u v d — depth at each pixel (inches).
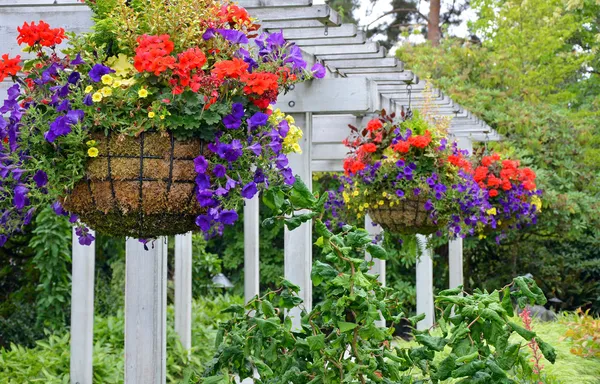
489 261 391.5
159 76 81.9
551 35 469.4
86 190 84.0
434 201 171.2
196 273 326.0
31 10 122.3
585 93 524.4
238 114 83.0
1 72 84.6
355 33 139.7
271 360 77.6
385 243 205.3
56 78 85.0
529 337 73.3
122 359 227.0
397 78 181.3
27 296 293.9
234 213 81.8
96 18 93.6
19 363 204.5
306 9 126.6
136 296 131.0
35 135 82.4
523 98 398.6
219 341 82.4
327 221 217.6
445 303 77.9
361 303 73.8
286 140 92.4
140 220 85.0
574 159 354.9
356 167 170.1
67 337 227.9
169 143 82.9
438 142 172.2
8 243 294.8
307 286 147.3
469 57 405.7
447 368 72.7
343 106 142.9
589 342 174.1
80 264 166.6
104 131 82.0
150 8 87.2
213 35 87.4
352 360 79.4
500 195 220.1
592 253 393.1
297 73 97.1
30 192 82.7
